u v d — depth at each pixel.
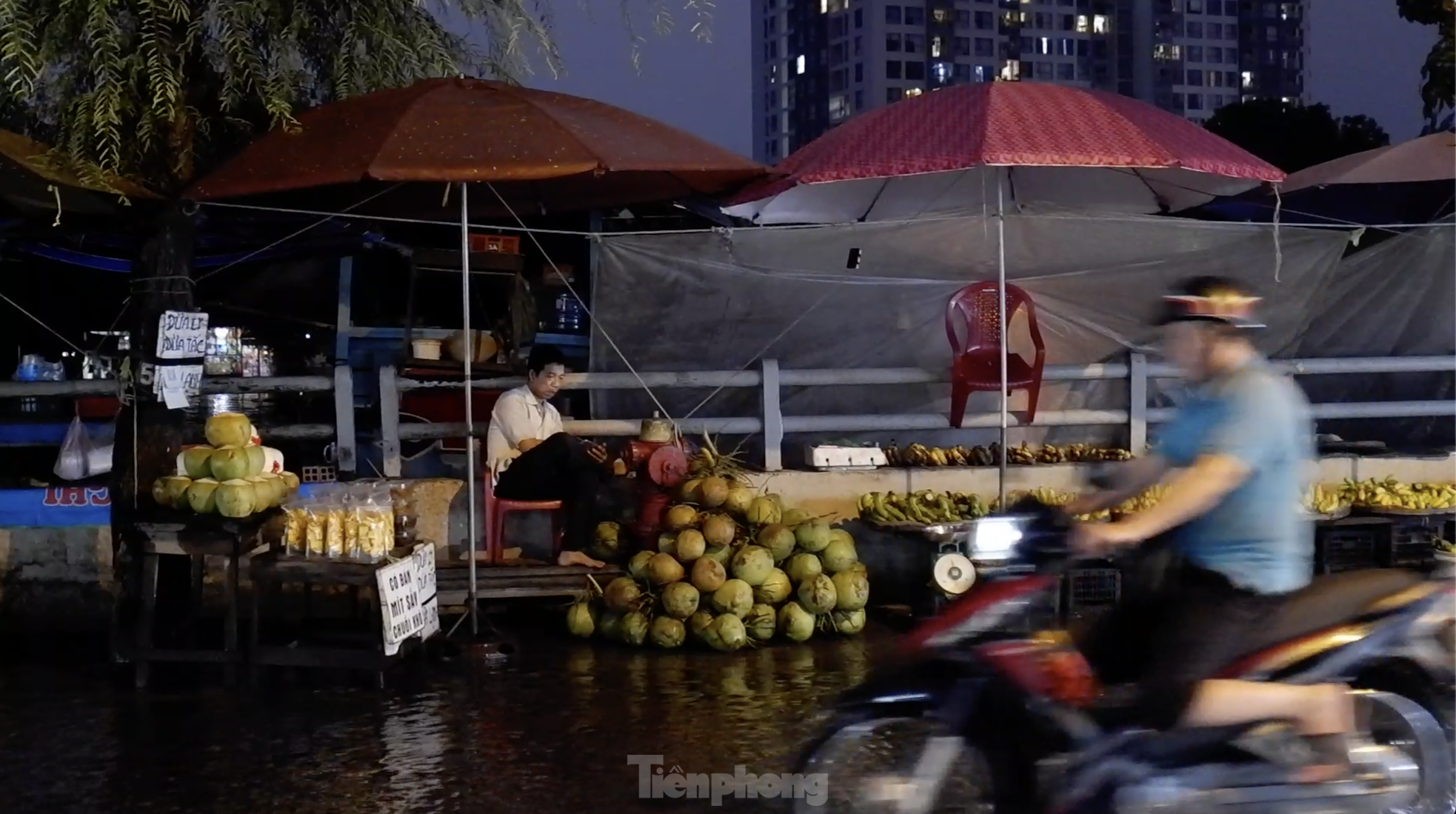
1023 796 4.79
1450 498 9.06
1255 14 104.81
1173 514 4.55
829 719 5.09
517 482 8.21
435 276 10.56
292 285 10.41
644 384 9.17
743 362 9.73
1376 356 10.41
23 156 7.22
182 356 7.63
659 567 7.81
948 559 8.07
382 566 6.80
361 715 6.45
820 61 103.75
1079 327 9.90
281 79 7.70
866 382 9.38
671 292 9.46
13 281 10.57
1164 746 4.65
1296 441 4.63
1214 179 9.66
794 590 7.98
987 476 9.29
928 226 9.34
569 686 6.98
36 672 7.32
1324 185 10.13
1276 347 10.19
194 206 7.67
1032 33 100.94
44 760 5.79
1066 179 10.27
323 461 9.70
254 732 6.19
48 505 8.26
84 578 8.27
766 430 9.23
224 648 6.96
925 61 99.19
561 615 8.49
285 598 8.38
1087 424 9.80
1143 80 103.00
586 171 6.79
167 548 6.94
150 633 6.96
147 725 6.30
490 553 8.33
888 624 8.41
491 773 5.59
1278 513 4.62
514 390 8.55
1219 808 4.70
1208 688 4.60
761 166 7.62
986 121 7.63
